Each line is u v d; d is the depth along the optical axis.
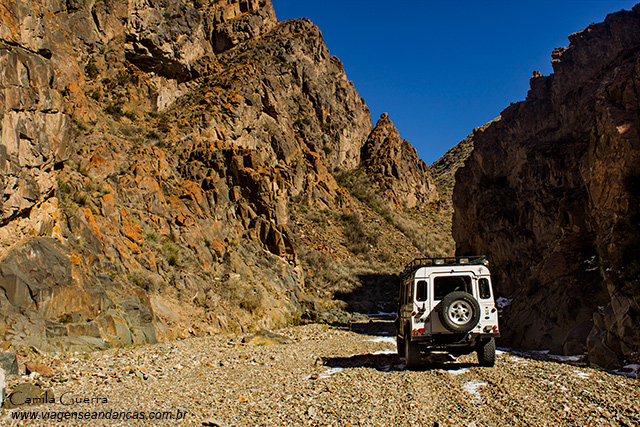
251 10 69.69
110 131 31.73
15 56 12.58
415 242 55.41
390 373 9.90
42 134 13.52
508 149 25.52
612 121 13.22
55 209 14.73
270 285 27.55
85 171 21.11
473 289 10.61
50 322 11.73
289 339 18.28
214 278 22.91
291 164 50.91
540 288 16.36
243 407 6.97
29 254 12.21
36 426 5.59
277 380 9.30
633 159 12.19
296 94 65.25
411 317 10.52
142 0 46.69
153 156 28.48
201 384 8.81
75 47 39.16
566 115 22.00
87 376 8.95
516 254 21.95
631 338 9.98
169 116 43.78
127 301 15.30
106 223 18.62
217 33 64.62
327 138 65.75
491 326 10.35
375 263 44.75
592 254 15.53
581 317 13.70
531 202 21.83
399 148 76.00
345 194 55.56
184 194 27.25
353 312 32.12
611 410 6.36
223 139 43.62
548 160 21.12
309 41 72.38
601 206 13.71
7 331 10.50
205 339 16.75
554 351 13.59
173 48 49.47
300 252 39.19
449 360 11.89
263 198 32.59
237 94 48.75
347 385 8.58
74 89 25.25
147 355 12.12
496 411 6.57
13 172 12.09
